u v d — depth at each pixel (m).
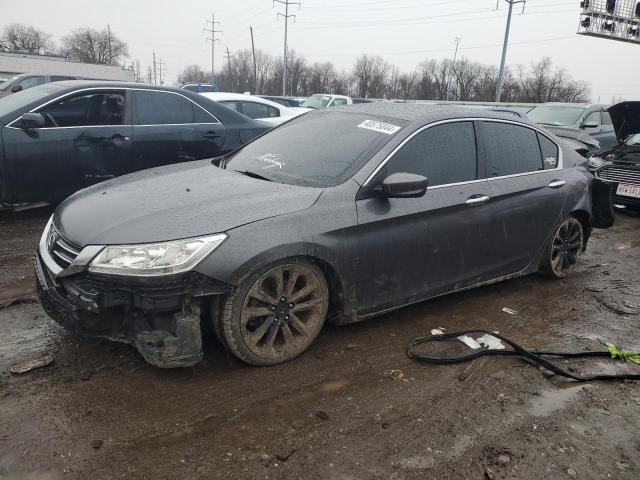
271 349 3.12
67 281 2.79
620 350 3.67
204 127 6.86
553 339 3.83
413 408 2.86
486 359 3.45
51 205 6.70
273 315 3.07
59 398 2.74
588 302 4.57
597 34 23.94
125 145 6.26
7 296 3.95
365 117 3.97
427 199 3.61
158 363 2.77
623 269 5.61
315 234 3.06
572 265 5.09
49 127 5.81
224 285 2.78
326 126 4.07
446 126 3.86
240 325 2.94
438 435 2.65
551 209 4.55
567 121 12.25
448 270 3.84
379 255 3.39
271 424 2.65
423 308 4.20
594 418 2.88
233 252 2.78
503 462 2.48
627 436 2.75
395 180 3.24
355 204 3.28
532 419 2.83
